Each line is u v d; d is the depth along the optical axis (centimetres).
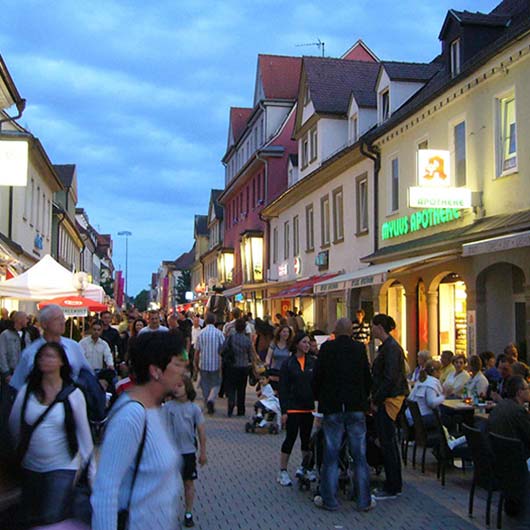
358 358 771
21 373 609
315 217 2780
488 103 1453
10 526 324
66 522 351
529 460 712
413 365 1834
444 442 877
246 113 5150
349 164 2316
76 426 479
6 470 325
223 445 1129
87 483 470
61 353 489
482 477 710
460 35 1661
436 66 2284
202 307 5425
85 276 1677
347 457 829
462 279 1528
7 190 2548
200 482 879
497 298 1462
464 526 693
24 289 1608
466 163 1541
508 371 1016
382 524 702
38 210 3152
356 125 2569
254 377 1474
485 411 998
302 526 695
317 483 818
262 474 923
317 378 775
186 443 691
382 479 898
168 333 332
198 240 8131
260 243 3888
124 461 308
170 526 314
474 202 1482
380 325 828
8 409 507
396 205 1997
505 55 1355
